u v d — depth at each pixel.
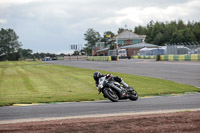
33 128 10.77
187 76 40.09
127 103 19.31
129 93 20.66
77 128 10.52
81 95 25.59
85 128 10.48
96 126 10.75
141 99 21.88
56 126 11.05
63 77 45.88
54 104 20.50
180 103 18.50
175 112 13.97
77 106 18.70
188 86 30.09
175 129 9.81
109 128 10.34
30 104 21.16
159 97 23.09
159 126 10.35
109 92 20.39
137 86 31.22
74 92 28.53
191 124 10.41
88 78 42.03
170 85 31.22
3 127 11.36
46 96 25.28
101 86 20.42
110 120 11.96
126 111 15.75
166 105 17.72
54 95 26.06
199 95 23.48
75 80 40.22
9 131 10.33
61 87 33.19
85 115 14.87
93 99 23.06
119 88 20.38
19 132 10.12
